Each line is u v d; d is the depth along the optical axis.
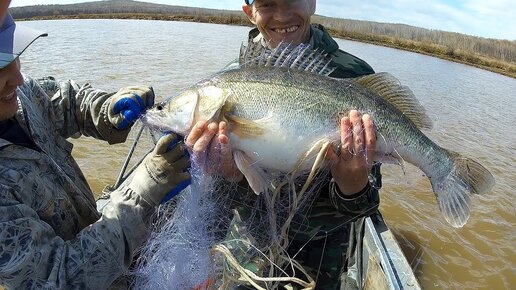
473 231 2.02
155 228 0.69
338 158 0.72
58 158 0.72
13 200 0.56
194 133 0.68
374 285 1.10
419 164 0.79
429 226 2.01
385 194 2.25
